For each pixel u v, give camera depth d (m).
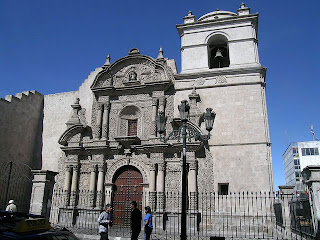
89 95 24.98
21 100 25.80
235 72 21.80
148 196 20.34
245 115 20.72
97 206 21.00
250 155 19.78
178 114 21.92
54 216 21.50
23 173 25.23
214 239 10.96
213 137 20.77
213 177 19.95
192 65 23.16
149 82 22.48
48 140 26.11
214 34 23.56
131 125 23.52
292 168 80.81
